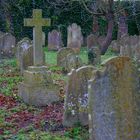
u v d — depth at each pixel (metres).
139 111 6.15
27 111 8.12
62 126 7.20
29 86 8.69
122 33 23.08
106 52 18.56
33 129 6.99
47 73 8.84
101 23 24.67
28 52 11.74
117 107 6.05
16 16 23.33
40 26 9.08
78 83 7.25
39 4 23.84
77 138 6.58
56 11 24.09
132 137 6.18
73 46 18.83
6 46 16.39
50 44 19.86
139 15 25.00
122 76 6.02
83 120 7.25
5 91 9.64
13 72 12.37
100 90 5.97
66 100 7.22
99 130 6.04
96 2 19.73
